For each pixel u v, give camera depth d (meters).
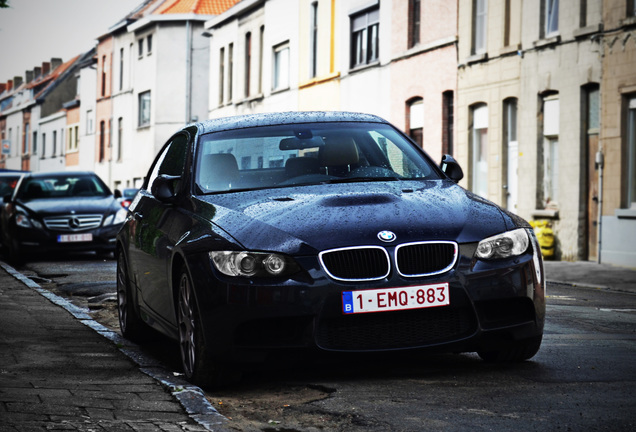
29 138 95.31
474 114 27.42
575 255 23.25
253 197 7.57
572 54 23.12
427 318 6.82
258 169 8.04
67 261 21.17
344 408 6.29
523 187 25.00
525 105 24.86
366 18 34.00
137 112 61.66
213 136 8.45
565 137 23.44
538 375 7.25
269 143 8.30
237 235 6.93
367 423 5.88
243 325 6.76
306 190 7.65
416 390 6.76
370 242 6.79
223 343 6.79
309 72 38.19
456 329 6.89
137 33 61.69
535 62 24.42
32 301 12.84
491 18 26.28
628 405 6.21
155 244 8.20
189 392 6.68
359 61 34.59
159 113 58.44
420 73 30.02
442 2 28.73
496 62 26.02
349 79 34.91
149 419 5.96
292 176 7.97
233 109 47.09
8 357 8.27
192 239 7.18
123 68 64.81
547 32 24.25
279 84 41.66
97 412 6.13
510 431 5.61
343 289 6.69
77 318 11.02
